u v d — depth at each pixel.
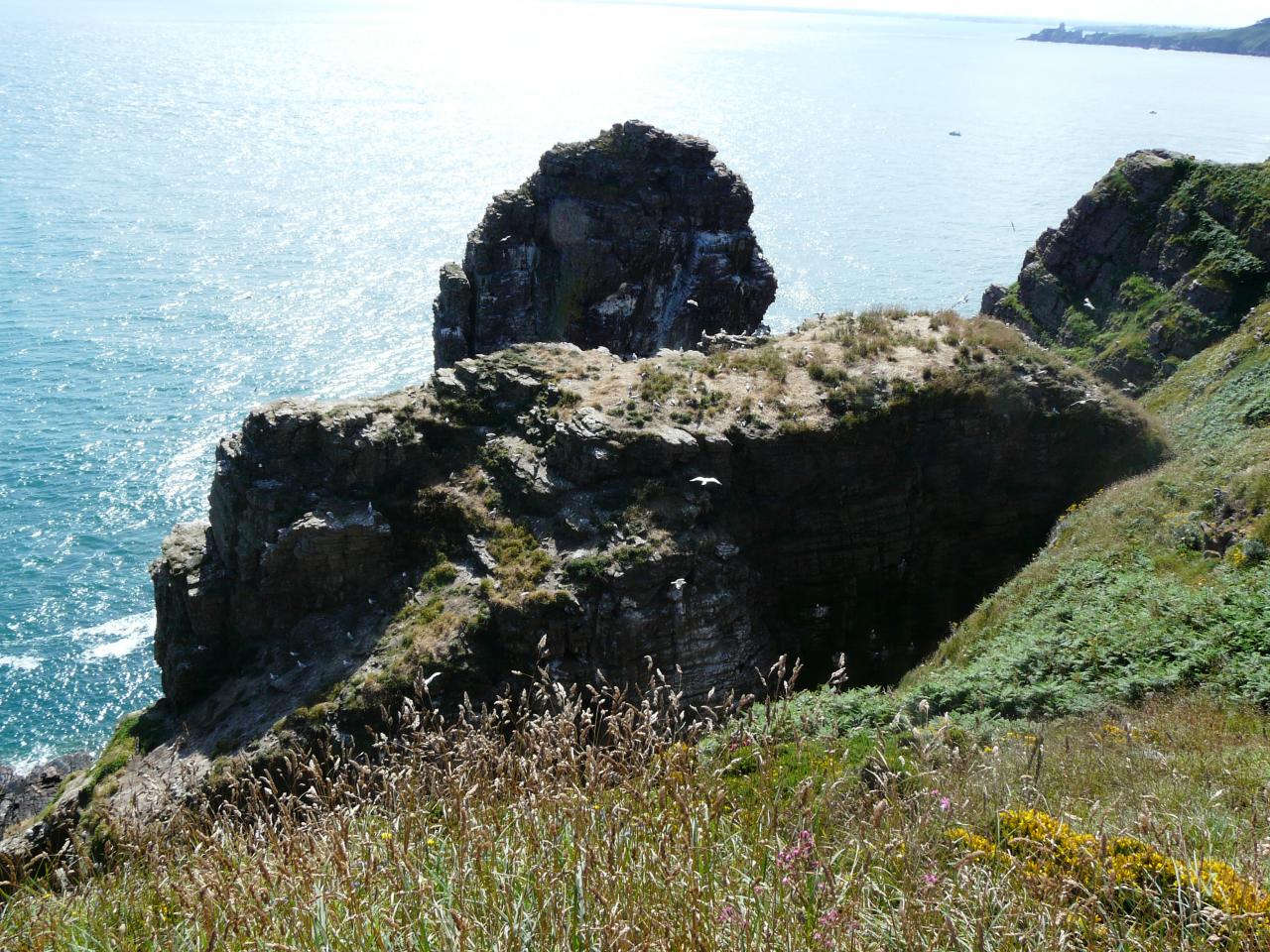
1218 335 50.72
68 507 75.94
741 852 8.72
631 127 66.81
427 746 10.08
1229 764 14.00
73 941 8.57
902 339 39.72
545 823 8.82
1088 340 57.81
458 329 66.50
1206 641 20.08
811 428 34.28
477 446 36.28
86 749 52.16
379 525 34.00
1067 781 12.78
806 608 34.06
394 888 7.97
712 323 67.88
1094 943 7.67
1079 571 26.83
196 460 84.50
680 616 30.39
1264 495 25.48
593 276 64.69
